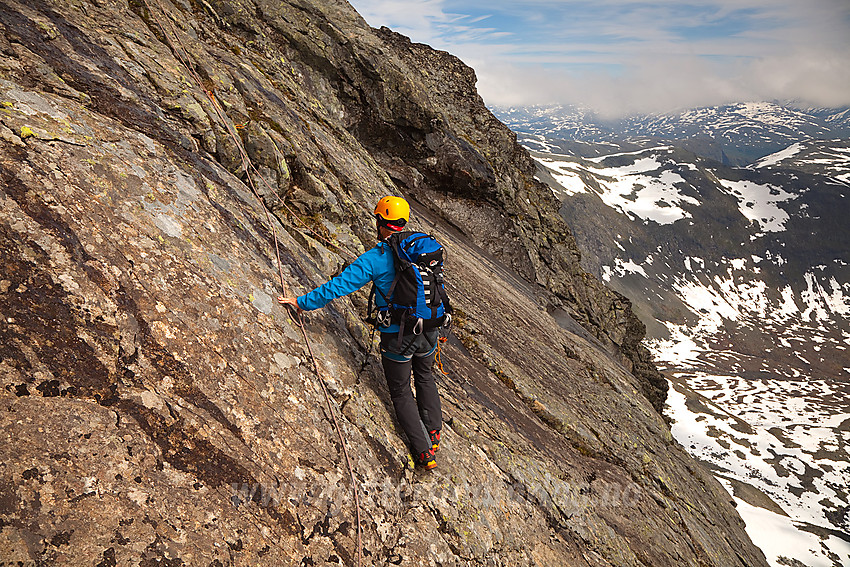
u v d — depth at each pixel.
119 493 2.65
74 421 2.70
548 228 23.22
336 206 7.28
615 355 22.23
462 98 22.84
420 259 4.17
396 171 15.51
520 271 17.48
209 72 6.68
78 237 3.29
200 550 2.78
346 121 14.54
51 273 3.03
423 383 4.66
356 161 10.08
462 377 7.34
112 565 2.45
